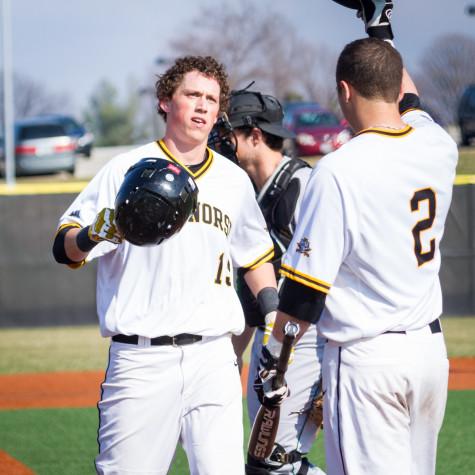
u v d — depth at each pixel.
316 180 9.17
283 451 12.80
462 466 15.45
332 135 69.12
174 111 10.52
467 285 34.78
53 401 21.53
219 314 10.34
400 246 9.26
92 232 9.74
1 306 34.62
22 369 25.81
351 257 9.24
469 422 18.39
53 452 17.11
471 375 23.36
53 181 89.88
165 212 9.45
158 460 10.22
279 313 9.37
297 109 72.50
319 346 12.72
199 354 10.19
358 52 9.51
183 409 10.23
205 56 10.87
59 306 35.00
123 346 10.20
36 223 34.72
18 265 34.66
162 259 10.11
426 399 9.54
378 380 9.23
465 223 34.53
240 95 13.71
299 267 9.14
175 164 9.77
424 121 10.26
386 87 9.48
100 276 10.47
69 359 27.38
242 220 11.13
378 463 9.26
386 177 9.18
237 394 10.40
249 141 13.54
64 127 99.25
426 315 9.47
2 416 20.02
